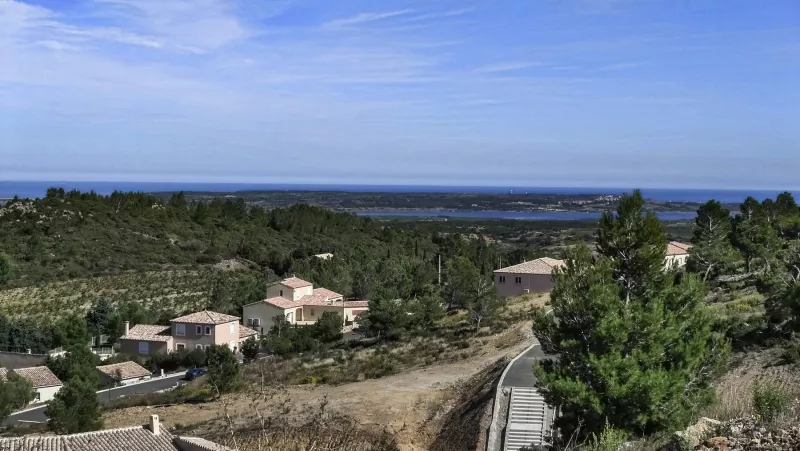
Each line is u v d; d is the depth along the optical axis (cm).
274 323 6888
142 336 6638
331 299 8038
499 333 5188
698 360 2069
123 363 5878
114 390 5278
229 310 7744
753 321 3869
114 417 4000
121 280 8888
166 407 4141
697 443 1388
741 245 6266
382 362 4878
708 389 2075
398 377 4272
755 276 5475
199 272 9694
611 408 1952
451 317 6650
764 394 1608
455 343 5141
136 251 10131
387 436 2888
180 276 9356
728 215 6700
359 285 8700
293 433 1384
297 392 4025
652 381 1897
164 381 5638
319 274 9062
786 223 6819
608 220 2420
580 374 2089
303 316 7762
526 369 3616
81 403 3678
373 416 3356
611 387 1927
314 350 5912
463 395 3625
